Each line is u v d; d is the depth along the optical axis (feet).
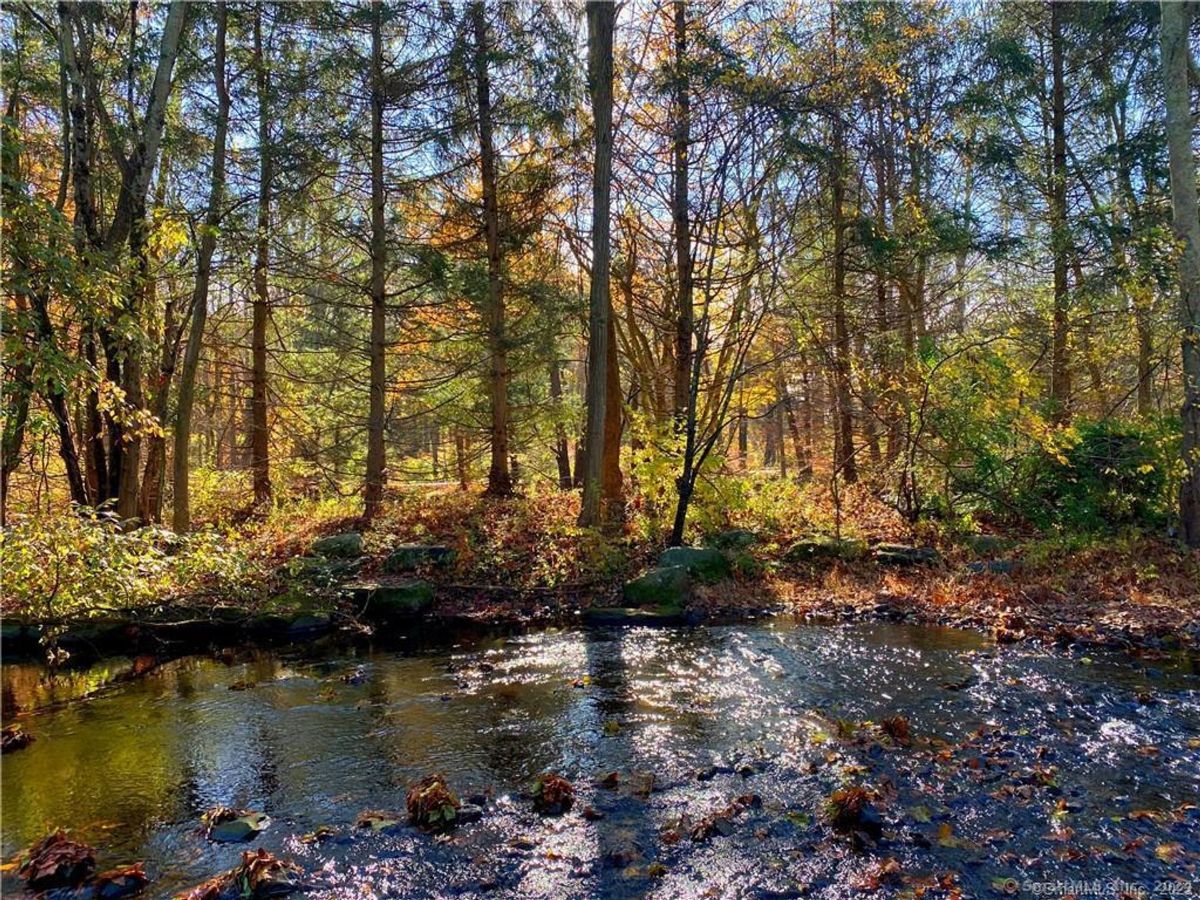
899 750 15.52
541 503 43.96
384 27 42.19
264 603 27.94
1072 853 11.48
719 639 25.11
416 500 46.37
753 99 35.55
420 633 27.12
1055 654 21.97
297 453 59.52
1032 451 36.58
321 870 11.41
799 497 43.32
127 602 23.76
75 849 11.66
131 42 36.52
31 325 19.60
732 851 11.81
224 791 14.26
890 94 42.22
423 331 53.83
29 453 31.71
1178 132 30.14
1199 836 11.91
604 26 36.63
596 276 36.45
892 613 27.48
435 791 13.28
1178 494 32.86
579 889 10.88
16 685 21.20
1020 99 47.50
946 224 41.78
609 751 15.90
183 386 38.65
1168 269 33.73
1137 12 43.06
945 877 10.93
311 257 47.19
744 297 36.81
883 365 42.75
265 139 40.91
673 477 37.11
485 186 45.78
